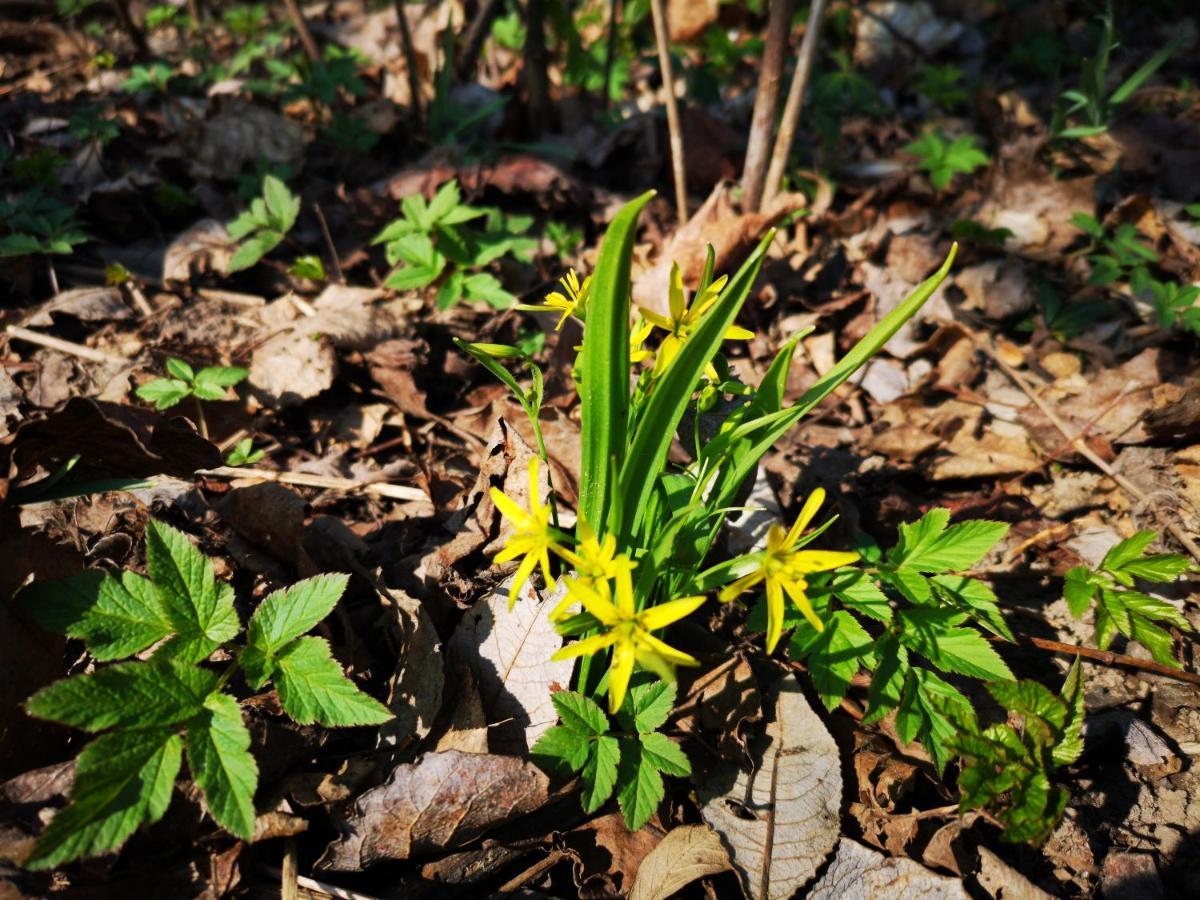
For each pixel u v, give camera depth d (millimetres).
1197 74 542
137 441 200
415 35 578
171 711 164
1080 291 375
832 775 201
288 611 183
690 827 198
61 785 176
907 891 186
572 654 158
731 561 175
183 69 550
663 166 450
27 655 188
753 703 213
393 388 325
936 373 348
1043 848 203
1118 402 317
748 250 373
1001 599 264
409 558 246
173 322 349
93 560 230
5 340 327
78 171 415
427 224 352
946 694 195
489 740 208
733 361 357
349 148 441
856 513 275
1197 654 242
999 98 522
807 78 358
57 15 603
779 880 189
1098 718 226
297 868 184
